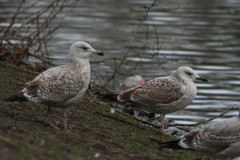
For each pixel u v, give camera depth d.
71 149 6.87
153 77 17.00
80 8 29.72
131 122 11.18
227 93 15.45
